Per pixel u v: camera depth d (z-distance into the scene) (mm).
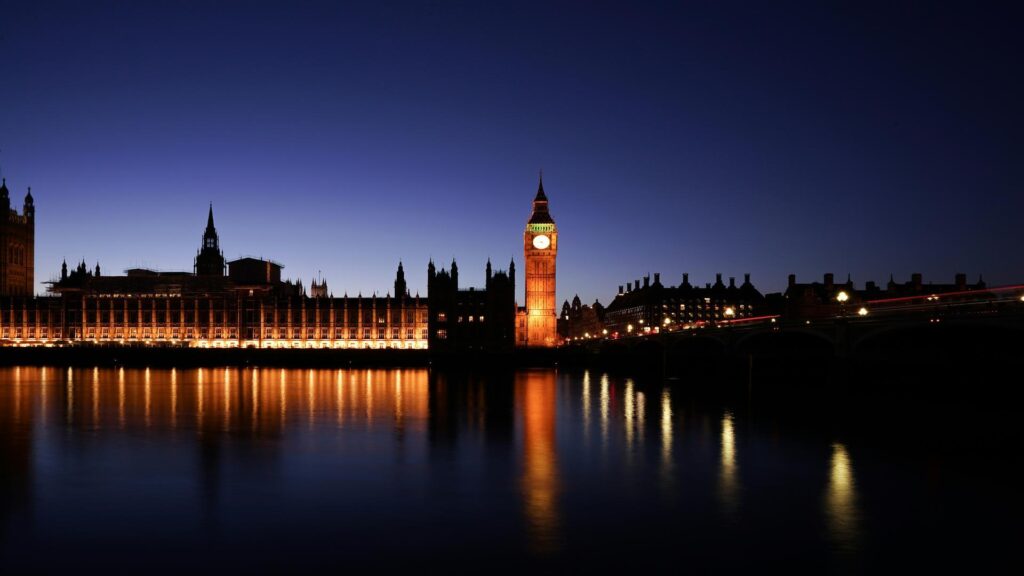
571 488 42156
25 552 30891
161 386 112500
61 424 66375
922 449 54781
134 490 40906
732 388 116500
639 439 59781
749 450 54594
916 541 32844
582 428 66188
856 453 53188
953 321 64750
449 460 49969
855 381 81000
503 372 167125
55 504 37938
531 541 32594
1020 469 47312
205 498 39250
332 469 46750
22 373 149000
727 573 29000
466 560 30234
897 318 72125
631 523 35281
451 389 110875
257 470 46281
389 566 29578
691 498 39938
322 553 30938
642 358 168500
